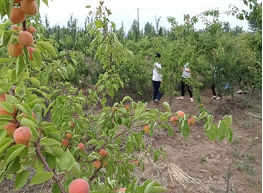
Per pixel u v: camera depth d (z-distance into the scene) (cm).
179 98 973
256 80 862
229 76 812
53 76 275
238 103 888
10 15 117
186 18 790
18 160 112
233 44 830
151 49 976
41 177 103
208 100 957
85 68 764
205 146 601
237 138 646
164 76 787
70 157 106
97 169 223
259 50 861
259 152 575
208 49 801
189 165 514
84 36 1061
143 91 993
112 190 147
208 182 456
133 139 206
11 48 123
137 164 283
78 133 240
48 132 123
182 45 749
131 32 1672
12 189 364
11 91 148
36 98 136
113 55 254
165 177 461
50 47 144
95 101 316
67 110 239
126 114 231
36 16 243
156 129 649
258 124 742
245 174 484
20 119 113
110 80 284
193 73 749
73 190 103
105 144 227
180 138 629
